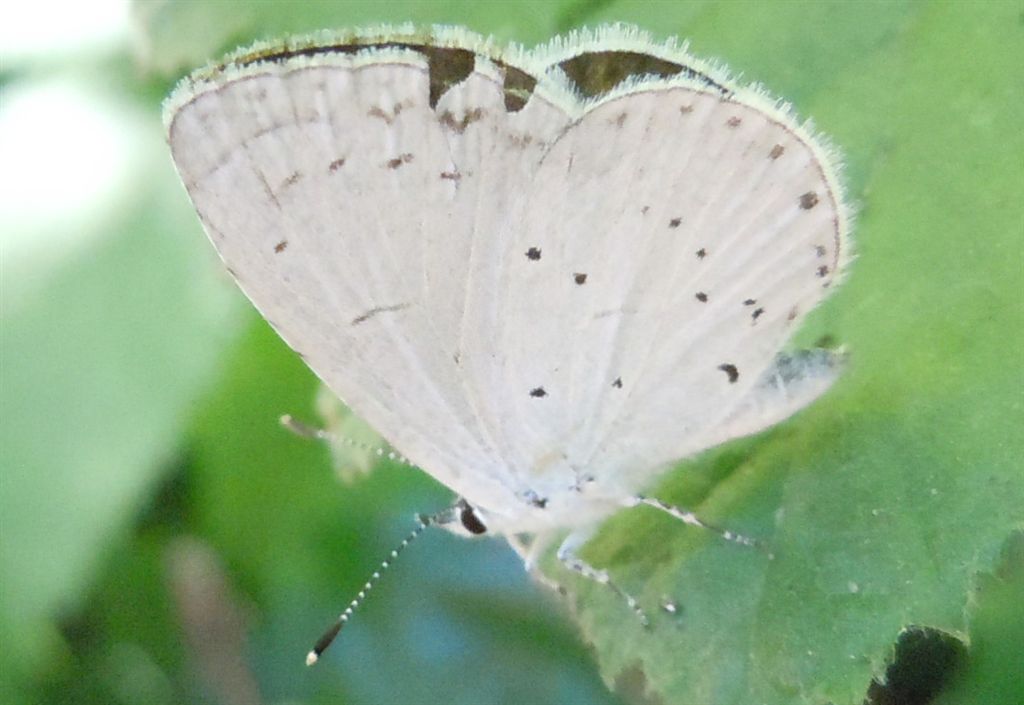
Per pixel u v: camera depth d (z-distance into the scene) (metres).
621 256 0.09
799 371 0.09
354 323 0.09
